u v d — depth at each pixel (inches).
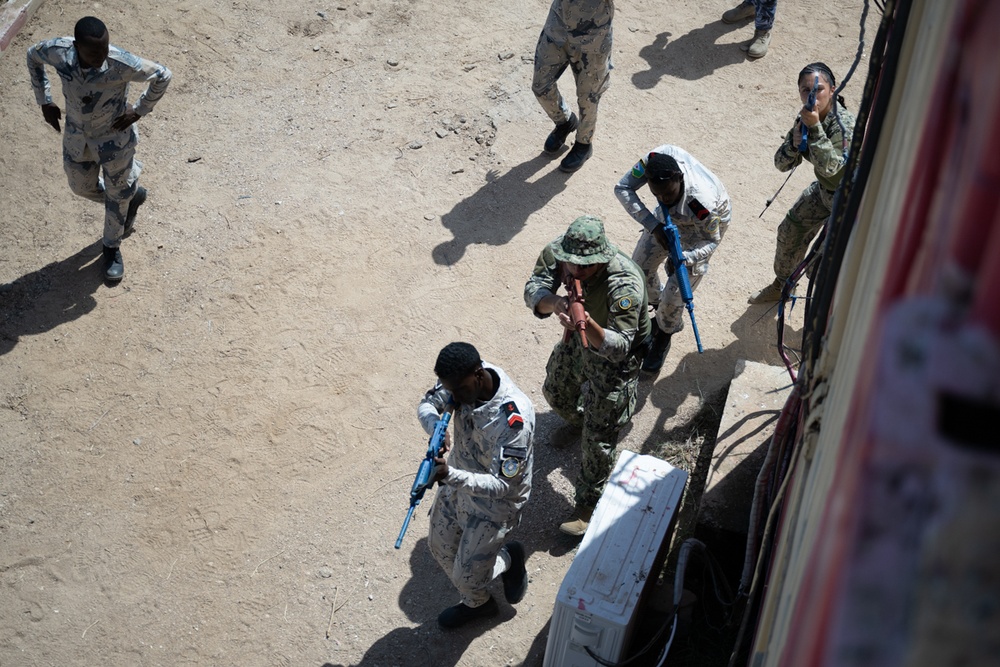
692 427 228.2
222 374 242.5
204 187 289.0
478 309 257.3
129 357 246.5
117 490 220.1
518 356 246.4
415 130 306.2
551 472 221.5
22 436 229.9
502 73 325.7
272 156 298.7
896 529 27.3
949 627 26.6
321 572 206.1
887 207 60.2
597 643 165.2
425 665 190.5
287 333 251.4
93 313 256.2
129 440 229.1
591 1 249.9
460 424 164.4
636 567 167.9
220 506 217.2
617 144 302.0
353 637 195.6
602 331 171.5
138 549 209.9
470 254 270.8
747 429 199.3
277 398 237.6
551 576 203.2
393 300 259.1
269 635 196.4
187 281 263.9
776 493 144.0
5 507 217.0
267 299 259.6
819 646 32.7
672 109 313.9
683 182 202.4
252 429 231.5
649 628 182.4
